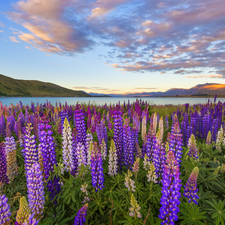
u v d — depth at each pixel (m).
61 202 3.95
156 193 3.71
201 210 3.31
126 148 5.17
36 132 8.03
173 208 2.46
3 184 4.71
